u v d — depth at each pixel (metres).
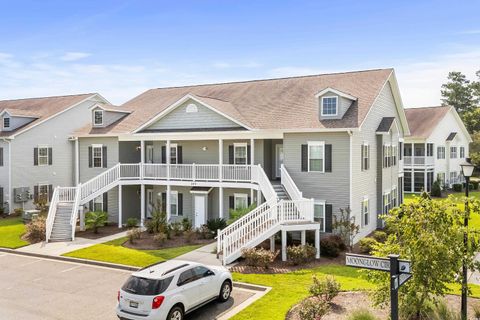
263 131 24.53
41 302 14.30
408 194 44.81
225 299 13.96
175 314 11.72
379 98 27.33
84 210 29.80
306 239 21.61
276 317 12.13
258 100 28.42
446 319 10.97
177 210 28.89
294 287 15.12
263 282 15.80
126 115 33.00
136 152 31.81
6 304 14.13
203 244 22.64
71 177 38.91
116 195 30.23
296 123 24.22
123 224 29.27
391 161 30.06
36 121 36.16
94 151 31.55
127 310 11.55
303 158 23.88
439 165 47.94
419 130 45.34
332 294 13.06
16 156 34.44
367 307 12.91
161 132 28.11
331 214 23.16
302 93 27.58
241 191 26.78
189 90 34.25
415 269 10.51
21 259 20.61
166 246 22.33
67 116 38.50
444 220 10.70
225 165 25.50
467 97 73.81
